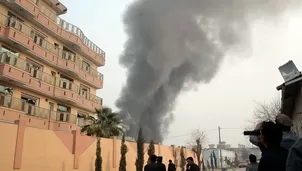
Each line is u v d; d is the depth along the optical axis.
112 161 24.20
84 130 25.02
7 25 21.91
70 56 29.59
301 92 8.66
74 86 29.69
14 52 22.97
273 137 2.79
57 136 19.06
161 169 8.66
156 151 32.97
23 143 16.16
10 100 20.83
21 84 22.69
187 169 9.93
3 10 21.95
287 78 8.45
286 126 3.35
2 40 21.69
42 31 26.41
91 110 33.41
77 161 20.48
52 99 27.44
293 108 10.69
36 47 24.67
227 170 54.75
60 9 29.14
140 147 24.55
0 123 14.88
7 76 20.72
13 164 15.26
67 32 29.20
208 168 63.84
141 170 23.67
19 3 22.58
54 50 27.53
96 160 21.05
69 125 27.22
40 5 26.48
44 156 17.62
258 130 3.20
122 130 26.30
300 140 2.34
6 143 15.03
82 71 31.67
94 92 35.31
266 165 2.65
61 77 29.11
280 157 2.63
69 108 30.03
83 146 21.42
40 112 24.23
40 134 17.59
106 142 24.00
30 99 24.77
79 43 30.42
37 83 24.61
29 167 16.34
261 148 3.12
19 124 16.03
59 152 19.00
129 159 27.50
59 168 18.73
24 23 24.16
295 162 2.24
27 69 23.88
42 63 26.12
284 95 9.47
